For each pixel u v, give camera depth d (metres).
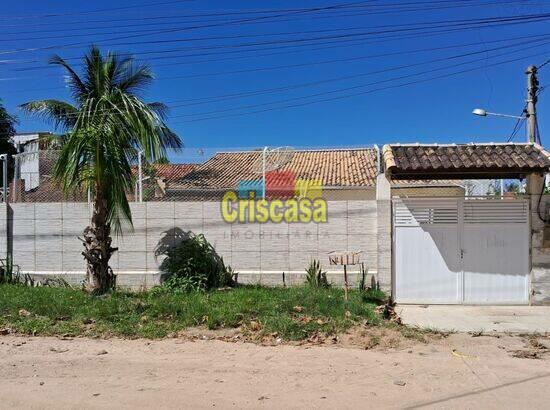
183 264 11.49
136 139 10.84
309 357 7.24
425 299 11.18
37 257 12.91
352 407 5.36
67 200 12.85
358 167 20.19
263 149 12.70
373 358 7.20
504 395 5.71
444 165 10.34
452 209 11.19
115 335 8.38
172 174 13.51
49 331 8.58
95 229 10.80
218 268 12.06
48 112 10.97
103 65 10.82
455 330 8.88
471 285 11.10
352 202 12.02
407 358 7.21
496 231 11.09
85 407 5.37
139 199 12.81
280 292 11.02
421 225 11.25
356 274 11.86
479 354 7.44
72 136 10.34
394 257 11.30
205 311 9.22
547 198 10.95
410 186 19.45
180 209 12.49
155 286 11.75
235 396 5.68
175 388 5.96
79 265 12.80
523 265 11.02
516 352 7.54
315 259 12.12
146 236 12.54
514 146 11.07
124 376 6.42
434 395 5.71
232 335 8.33
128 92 11.15
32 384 6.12
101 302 9.94
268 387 5.99
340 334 8.34
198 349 7.64
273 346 7.81
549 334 8.63
